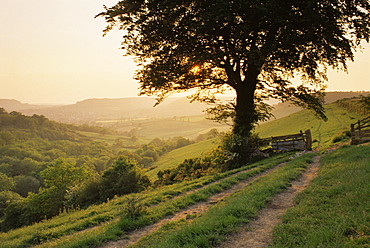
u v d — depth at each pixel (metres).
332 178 11.19
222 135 28.53
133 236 9.14
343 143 26.44
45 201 34.88
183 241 7.04
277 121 90.50
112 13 23.50
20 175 98.00
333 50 22.09
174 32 23.03
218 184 15.23
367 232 5.71
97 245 8.47
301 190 11.27
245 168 21.08
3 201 71.38
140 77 26.09
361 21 22.36
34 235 10.51
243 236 7.06
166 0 22.00
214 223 7.86
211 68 27.22
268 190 11.20
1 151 134.00
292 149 27.17
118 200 17.41
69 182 39.75
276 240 6.31
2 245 10.08
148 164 114.12
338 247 5.26
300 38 21.45
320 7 20.70
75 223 12.04
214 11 20.34
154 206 13.06
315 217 7.23
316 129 53.28
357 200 7.57
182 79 26.20
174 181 25.94
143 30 23.16
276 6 20.52
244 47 22.80
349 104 67.06
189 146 130.50
